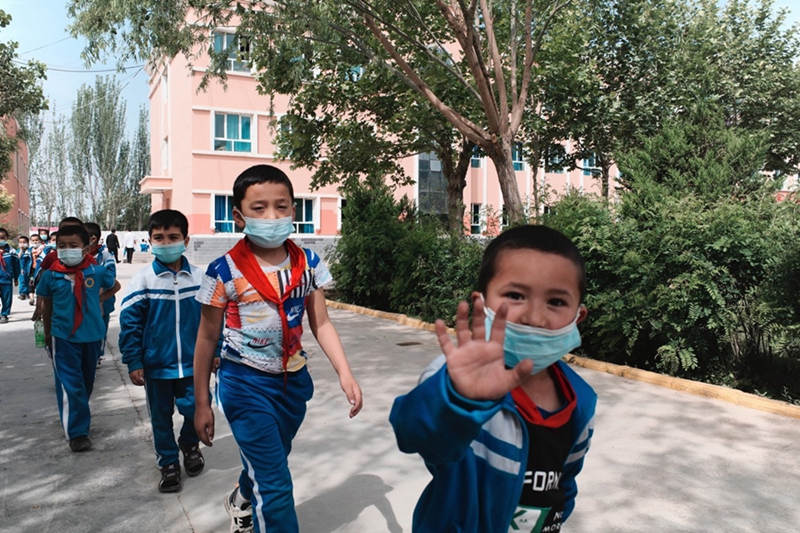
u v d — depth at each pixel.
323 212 27.69
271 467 2.54
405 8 11.44
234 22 23.67
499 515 1.31
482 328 1.07
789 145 19.12
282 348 2.68
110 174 49.44
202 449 4.54
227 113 26.17
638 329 6.71
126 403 5.77
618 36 16.61
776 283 6.08
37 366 7.40
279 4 10.12
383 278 12.62
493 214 11.06
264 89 14.55
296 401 2.76
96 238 6.74
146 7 9.48
